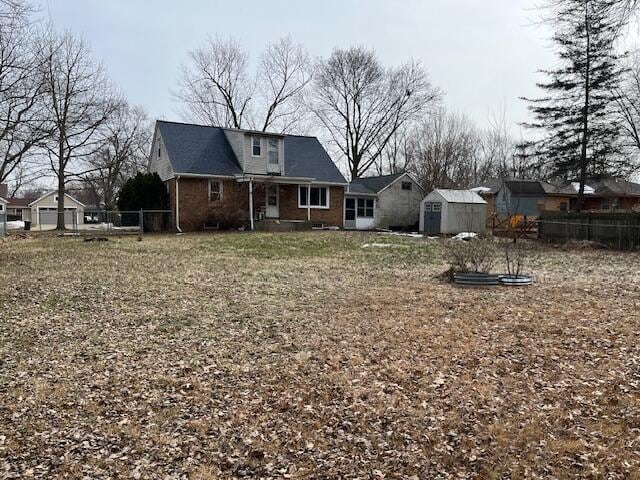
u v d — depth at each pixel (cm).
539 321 654
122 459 326
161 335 609
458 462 320
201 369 495
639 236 1653
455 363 504
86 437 356
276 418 387
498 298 814
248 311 731
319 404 411
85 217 3956
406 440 350
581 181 2598
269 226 2425
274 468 317
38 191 6284
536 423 368
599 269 1195
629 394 411
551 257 1488
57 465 318
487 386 441
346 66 4050
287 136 2855
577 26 2167
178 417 389
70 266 1149
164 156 2472
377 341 582
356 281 998
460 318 681
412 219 3138
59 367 497
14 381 459
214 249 1552
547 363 496
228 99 3972
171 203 2402
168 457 330
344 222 2838
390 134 4169
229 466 320
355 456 330
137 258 1314
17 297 798
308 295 849
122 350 552
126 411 399
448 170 3847
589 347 540
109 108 3103
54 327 636
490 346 555
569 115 2600
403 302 789
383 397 423
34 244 1705
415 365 500
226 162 2473
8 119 1542
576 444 335
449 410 395
